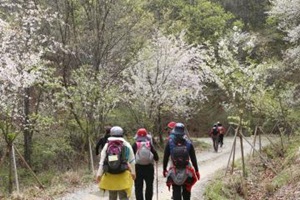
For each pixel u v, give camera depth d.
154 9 29.92
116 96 19.05
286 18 26.28
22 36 15.02
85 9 18.64
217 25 36.22
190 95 27.86
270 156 17.97
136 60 22.77
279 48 35.69
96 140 18.75
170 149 7.98
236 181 11.84
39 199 10.64
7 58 13.18
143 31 21.55
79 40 18.56
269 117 22.00
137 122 24.70
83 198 10.73
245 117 22.16
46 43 18.84
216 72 15.40
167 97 24.84
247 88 15.61
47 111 20.22
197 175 8.05
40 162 21.02
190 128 36.72
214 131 23.66
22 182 18.03
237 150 24.00
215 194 10.23
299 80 24.05
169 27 26.41
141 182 8.50
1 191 15.61
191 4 39.19
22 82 13.36
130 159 7.53
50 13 18.09
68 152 21.09
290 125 21.09
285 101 19.98
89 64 19.02
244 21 43.34
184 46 25.58
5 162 20.27
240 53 20.45
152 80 24.05
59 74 19.27
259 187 12.17
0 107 12.75
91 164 15.91
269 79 23.86
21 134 22.25
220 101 37.06
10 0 17.19
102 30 18.91
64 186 12.02
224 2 44.69
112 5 19.09
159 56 23.83
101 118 18.62
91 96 16.75
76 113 17.44
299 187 10.28
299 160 13.41
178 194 7.95
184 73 24.80
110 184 7.41
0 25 14.23
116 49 20.42
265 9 41.81
